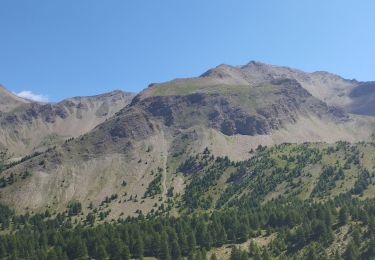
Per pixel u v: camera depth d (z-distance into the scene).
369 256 199.12
